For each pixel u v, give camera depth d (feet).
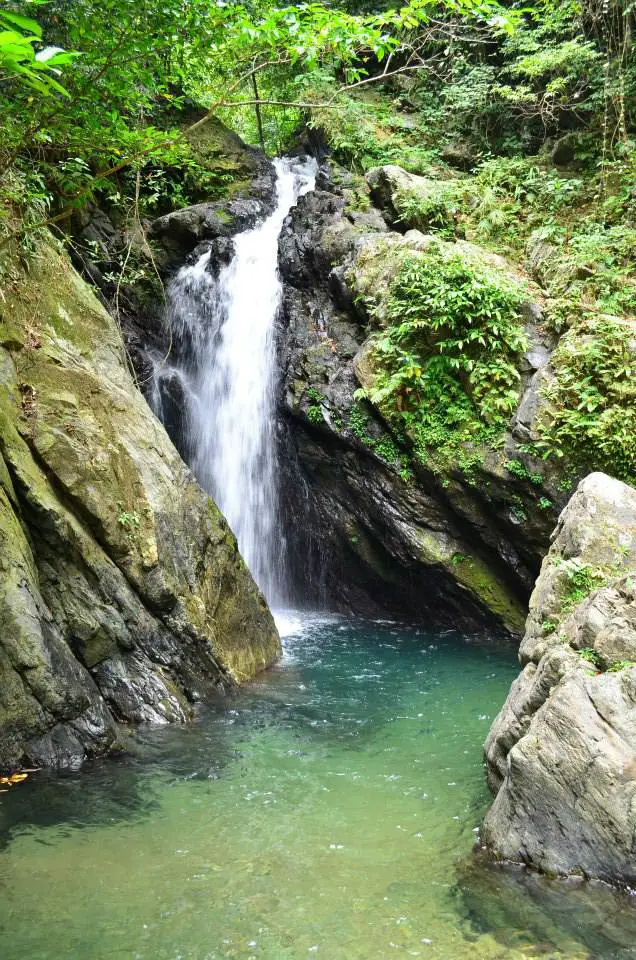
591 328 28.22
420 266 31.73
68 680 18.17
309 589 36.60
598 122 41.01
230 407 38.45
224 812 15.29
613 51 41.37
